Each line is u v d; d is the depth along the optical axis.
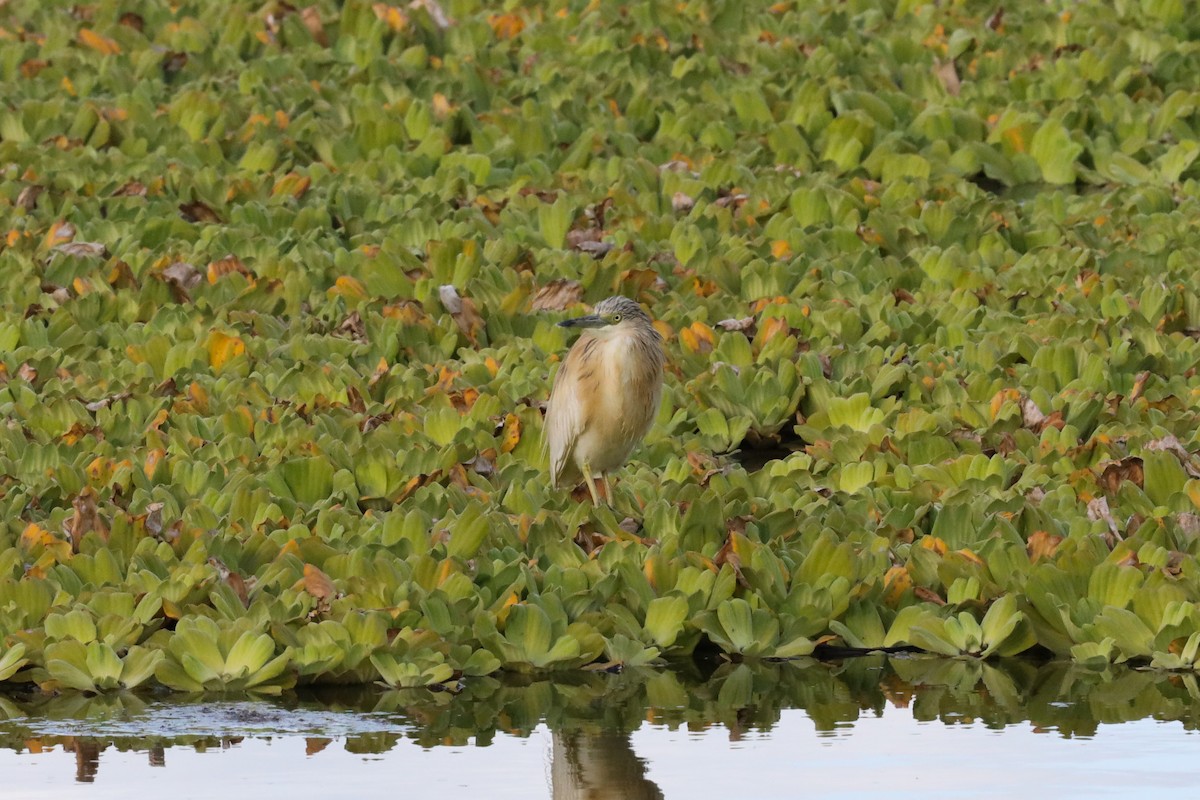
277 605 10.07
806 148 19.83
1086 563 10.51
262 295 15.62
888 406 13.45
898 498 11.70
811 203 17.84
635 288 15.83
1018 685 9.79
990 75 22.12
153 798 8.19
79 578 10.49
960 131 20.47
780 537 11.14
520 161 19.86
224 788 8.31
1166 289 15.57
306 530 10.98
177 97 20.88
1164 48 22.39
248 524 11.34
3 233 17.11
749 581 10.53
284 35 23.17
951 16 23.41
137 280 16.16
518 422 12.77
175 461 12.11
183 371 13.96
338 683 9.84
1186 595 10.16
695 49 22.78
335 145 19.91
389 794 8.23
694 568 10.47
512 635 10.09
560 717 9.30
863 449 12.55
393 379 13.89
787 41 22.59
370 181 18.81
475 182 19.08
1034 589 10.25
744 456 13.50
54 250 16.59
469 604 10.25
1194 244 17.11
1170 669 9.98
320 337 14.65
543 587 10.54
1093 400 13.00
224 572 10.38
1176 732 9.00
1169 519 11.05
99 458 11.89
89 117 20.28
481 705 9.49
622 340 11.67
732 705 9.49
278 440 12.53
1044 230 17.48
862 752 8.75
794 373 13.84
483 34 22.97
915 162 19.30
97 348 14.68
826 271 16.39
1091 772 8.45
